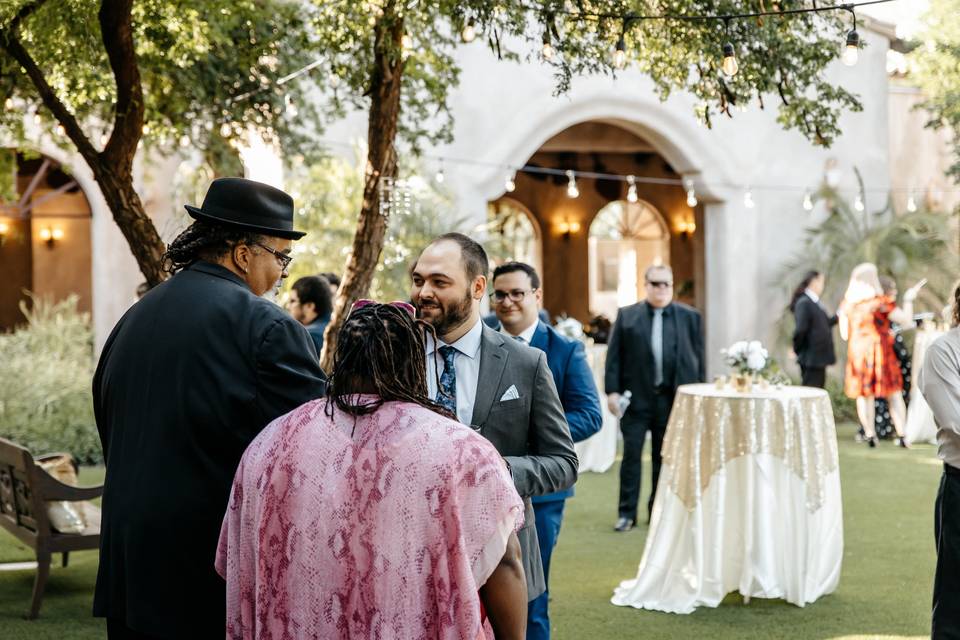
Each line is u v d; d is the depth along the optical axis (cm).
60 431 1026
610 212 2314
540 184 2255
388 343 201
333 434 198
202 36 618
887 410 1159
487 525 192
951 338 395
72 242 1741
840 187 1533
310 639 194
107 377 256
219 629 240
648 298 729
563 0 502
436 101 655
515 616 201
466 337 306
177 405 241
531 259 2278
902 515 771
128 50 481
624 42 486
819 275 1145
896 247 1421
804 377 1144
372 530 191
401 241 1077
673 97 1422
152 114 777
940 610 396
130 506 240
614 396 727
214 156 954
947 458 394
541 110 1336
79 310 1742
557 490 309
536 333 420
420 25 627
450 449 193
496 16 511
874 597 554
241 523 204
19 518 552
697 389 577
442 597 189
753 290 1501
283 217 264
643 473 982
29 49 575
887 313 1114
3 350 1087
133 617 238
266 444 205
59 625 509
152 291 260
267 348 243
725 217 1485
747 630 498
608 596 561
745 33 509
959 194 1664
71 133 495
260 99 865
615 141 1908
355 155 1106
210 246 259
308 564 194
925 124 1645
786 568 540
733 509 543
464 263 299
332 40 543
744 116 1481
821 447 547
